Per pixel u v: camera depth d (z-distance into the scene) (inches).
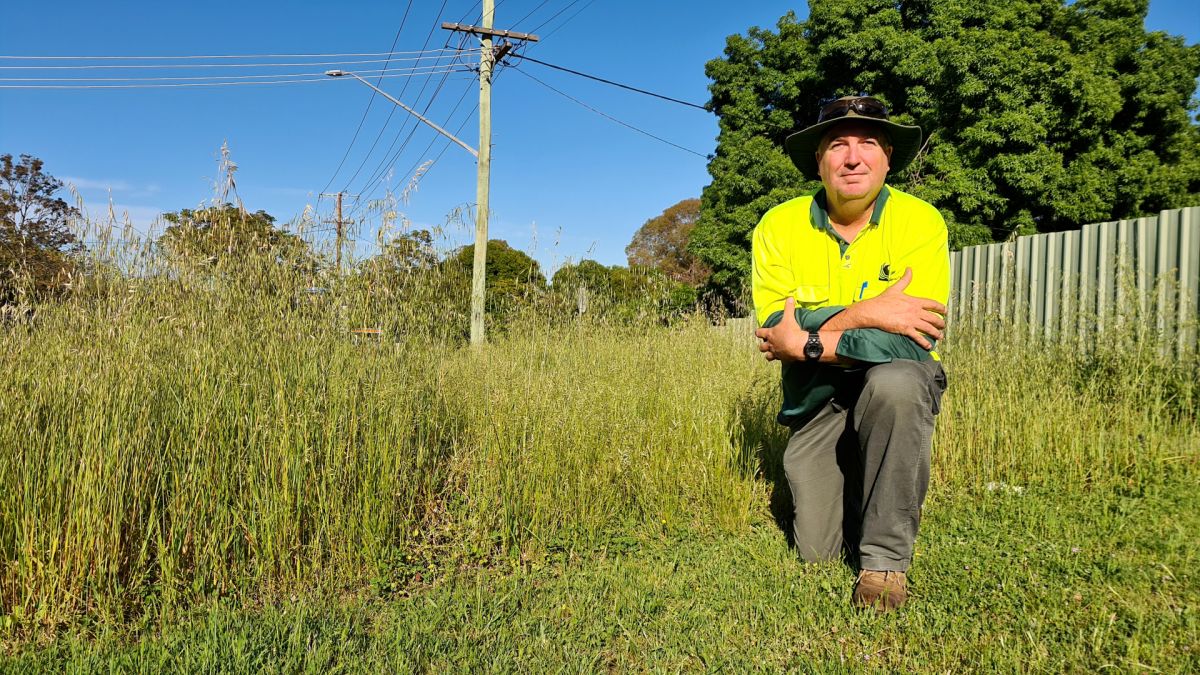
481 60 559.8
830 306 122.5
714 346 239.6
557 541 147.0
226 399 135.0
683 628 108.7
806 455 132.3
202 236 147.5
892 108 662.5
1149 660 87.5
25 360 125.9
